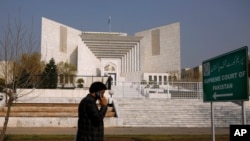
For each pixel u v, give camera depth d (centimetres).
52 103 2617
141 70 6425
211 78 930
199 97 3009
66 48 7075
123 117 2259
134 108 2448
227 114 2419
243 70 727
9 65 1394
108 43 6450
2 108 2191
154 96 3206
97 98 600
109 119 2095
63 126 2022
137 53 6444
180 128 2030
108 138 1382
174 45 7112
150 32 7550
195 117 2334
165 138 1370
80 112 589
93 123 577
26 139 1309
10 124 1992
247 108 2603
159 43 7388
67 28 7131
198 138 1395
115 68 6469
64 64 6216
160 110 2433
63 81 3466
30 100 2653
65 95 2838
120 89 3769
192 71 7275
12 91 1252
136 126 2139
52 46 6631
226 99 819
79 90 2858
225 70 829
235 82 769
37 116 2112
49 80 3034
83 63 6356
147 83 3956
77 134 592
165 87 3769
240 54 744
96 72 6419
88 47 6450
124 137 1410
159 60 7338
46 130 1789
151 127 2097
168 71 7106
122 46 6481
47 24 6562
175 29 7138
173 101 2706
